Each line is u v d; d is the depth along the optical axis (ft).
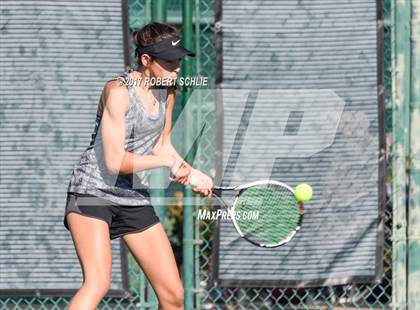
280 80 42.55
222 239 42.42
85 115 42.50
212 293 45.52
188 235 42.57
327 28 42.52
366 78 42.55
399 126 42.86
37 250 42.42
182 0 42.73
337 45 42.52
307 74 42.57
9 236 42.37
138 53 34.06
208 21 43.73
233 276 42.50
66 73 42.37
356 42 42.52
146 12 43.11
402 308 42.80
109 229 34.37
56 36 42.34
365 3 42.39
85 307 32.81
